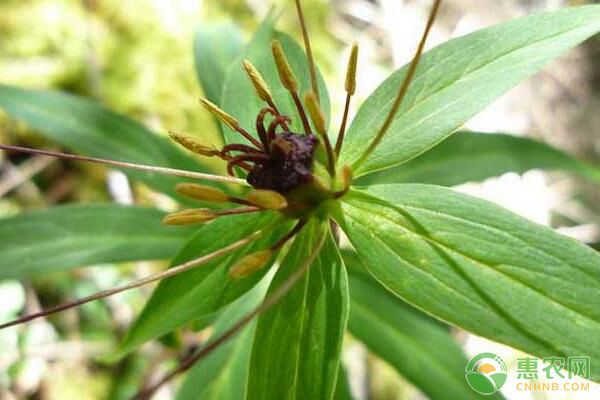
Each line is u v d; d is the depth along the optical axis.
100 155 0.20
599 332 0.12
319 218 0.14
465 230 0.13
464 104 0.14
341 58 0.35
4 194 0.29
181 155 0.21
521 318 0.13
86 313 0.29
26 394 0.28
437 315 0.13
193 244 0.15
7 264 0.19
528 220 0.13
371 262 0.14
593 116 0.37
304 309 0.14
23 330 0.28
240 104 0.16
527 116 0.37
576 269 0.13
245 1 0.34
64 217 0.20
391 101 0.15
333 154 0.15
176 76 0.31
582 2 0.36
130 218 0.20
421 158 0.21
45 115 0.20
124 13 0.31
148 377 0.27
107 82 0.30
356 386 0.29
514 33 0.14
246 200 0.14
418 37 0.37
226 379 0.19
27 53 0.29
